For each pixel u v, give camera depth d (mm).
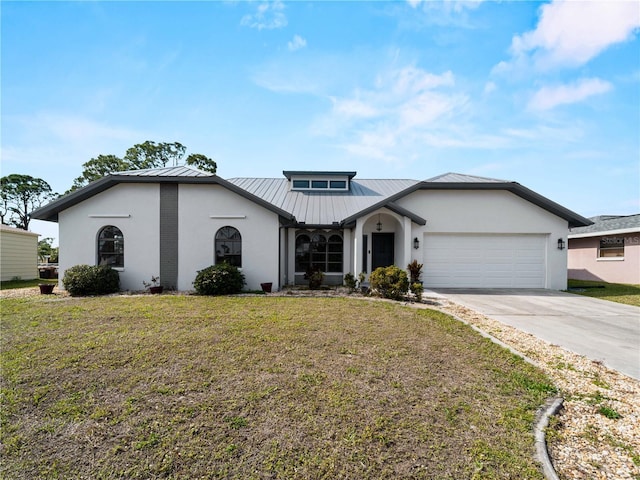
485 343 5848
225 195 11867
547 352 5586
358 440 2908
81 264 11711
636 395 4023
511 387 4078
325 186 17109
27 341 5516
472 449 2820
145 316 7375
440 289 13172
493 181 13570
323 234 14102
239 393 3750
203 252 11844
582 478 2572
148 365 4523
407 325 6926
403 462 2650
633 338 6449
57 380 4051
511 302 10320
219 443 2857
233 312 7891
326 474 2506
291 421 3199
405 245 12805
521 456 2754
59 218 11820
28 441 2875
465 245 13648
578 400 3863
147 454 2717
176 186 11844
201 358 4805
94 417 3248
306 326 6645
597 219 21078
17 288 12914
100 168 36250
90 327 6426
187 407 3438
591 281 17203
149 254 11820
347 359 4875
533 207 13500
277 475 2492
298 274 14062
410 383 4105
